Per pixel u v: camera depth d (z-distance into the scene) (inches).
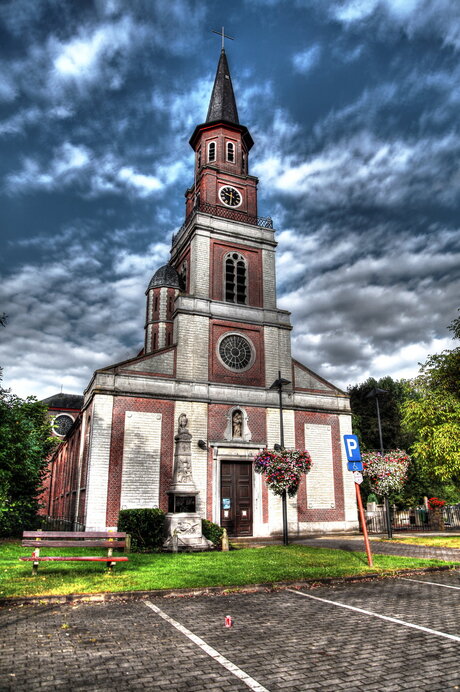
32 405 955.3
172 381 954.1
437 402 868.6
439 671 201.5
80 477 1078.4
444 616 291.4
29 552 594.9
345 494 1044.5
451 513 1210.6
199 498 908.6
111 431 876.0
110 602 327.6
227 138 1306.6
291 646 234.2
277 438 1011.9
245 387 1016.2
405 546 693.9
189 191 1353.3
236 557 551.2
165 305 1250.6
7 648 227.1
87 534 437.1
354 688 184.7
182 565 478.0
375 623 275.9
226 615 294.7
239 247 1134.4
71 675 194.7
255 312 1094.4
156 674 197.0
